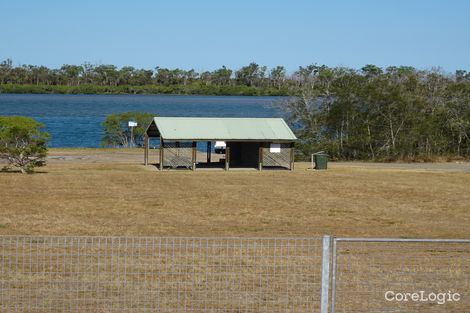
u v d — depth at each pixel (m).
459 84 69.06
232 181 41.25
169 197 33.78
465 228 26.31
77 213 28.23
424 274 14.88
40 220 26.14
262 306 12.17
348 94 67.00
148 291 13.22
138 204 31.27
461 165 58.16
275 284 13.91
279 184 40.09
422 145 66.50
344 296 12.83
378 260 16.89
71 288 13.45
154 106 192.12
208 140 48.34
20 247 18.06
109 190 35.84
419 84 71.12
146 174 44.22
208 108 182.75
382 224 27.08
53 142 84.50
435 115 67.38
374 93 66.12
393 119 65.88
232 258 16.92
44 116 138.25
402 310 11.87
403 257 17.41
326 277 10.19
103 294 12.95
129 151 63.91
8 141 43.94
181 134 48.41
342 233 24.66
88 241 19.39
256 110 172.50
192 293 13.09
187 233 24.03
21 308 11.87
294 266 15.80
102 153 61.12
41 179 39.78
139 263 15.85
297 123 72.50
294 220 27.59
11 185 36.69
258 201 32.97
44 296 12.77
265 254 17.53
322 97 69.19
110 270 15.25
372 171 49.25
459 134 66.44
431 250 18.56
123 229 24.62
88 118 132.62
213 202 32.31
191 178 42.56
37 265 15.73
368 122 66.19
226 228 25.34
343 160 66.31
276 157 50.59
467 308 12.06
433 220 28.34
